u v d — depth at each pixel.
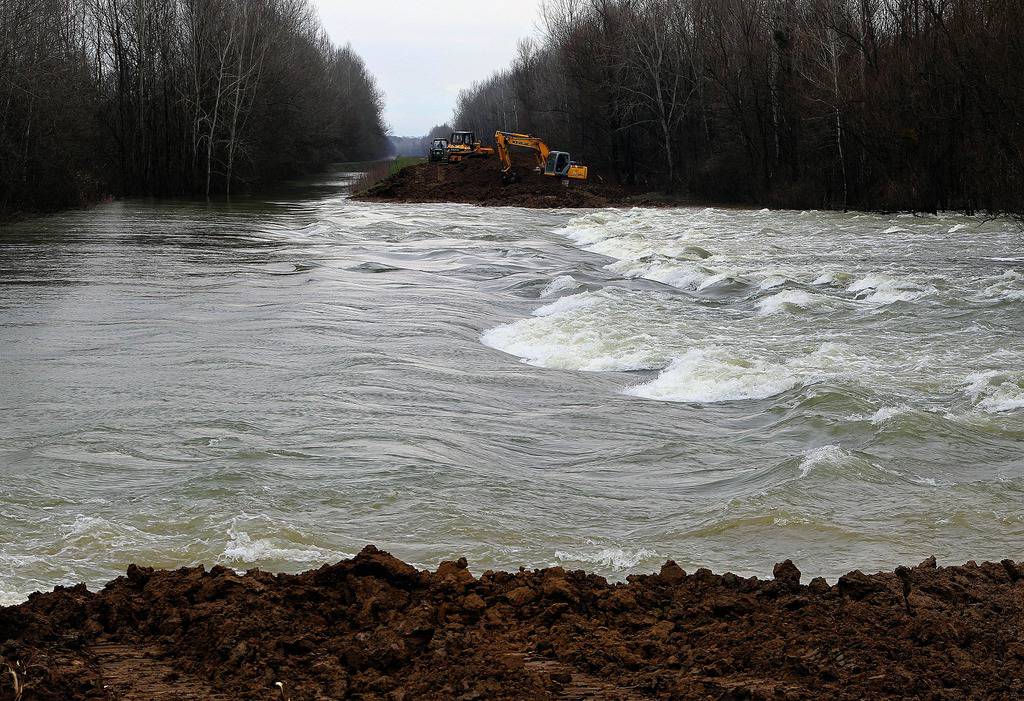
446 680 5.34
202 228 49.19
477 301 25.83
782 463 11.38
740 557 8.95
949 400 14.51
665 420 14.38
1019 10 47.12
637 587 6.88
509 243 42.12
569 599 6.52
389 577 6.77
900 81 55.41
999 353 17.67
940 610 6.25
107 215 57.56
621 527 9.83
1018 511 9.94
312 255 37.03
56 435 13.10
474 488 10.84
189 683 5.36
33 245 40.03
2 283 28.80
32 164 58.06
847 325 20.95
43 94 56.97
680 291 26.91
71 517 9.86
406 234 45.75
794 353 18.27
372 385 16.19
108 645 5.97
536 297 26.91
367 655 5.56
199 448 12.45
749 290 25.80
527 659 5.76
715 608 6.45
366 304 25.09
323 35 169.62
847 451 11.55
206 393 15.62
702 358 17.58
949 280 25.52
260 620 6.01
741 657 5.66
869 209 59.34
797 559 8.86
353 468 11.50
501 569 8.58
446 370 17.55
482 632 6.03
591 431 13.77
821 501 10.27
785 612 6.31
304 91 108.25
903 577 7.01
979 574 7.34
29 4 59.19
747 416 14.51
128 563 8.60
